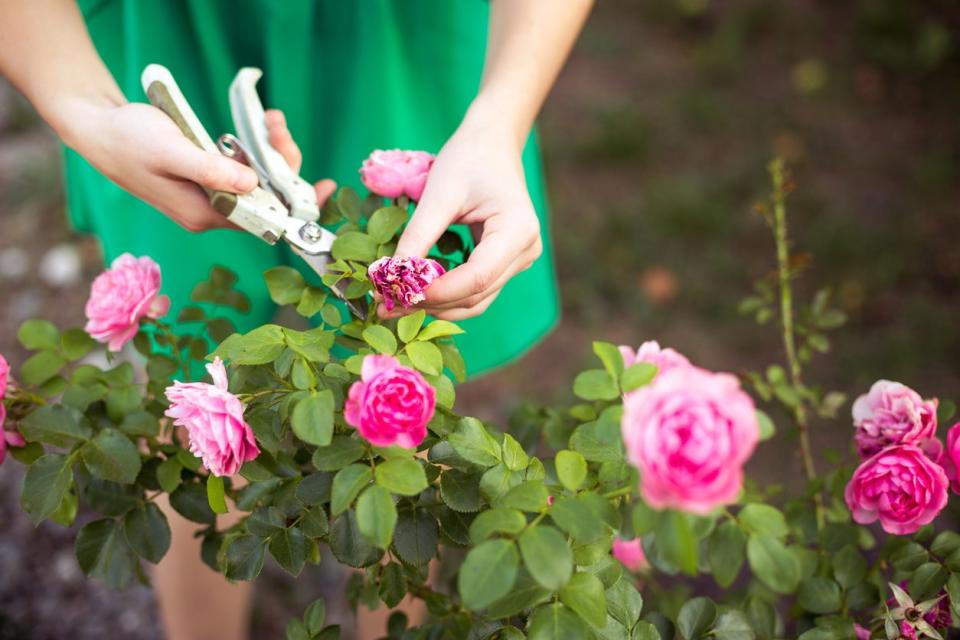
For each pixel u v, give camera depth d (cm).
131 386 100
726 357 232
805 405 137
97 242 260
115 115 96
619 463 83
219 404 78
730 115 306
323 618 90
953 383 221
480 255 90
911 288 246
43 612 177
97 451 91
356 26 128
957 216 265
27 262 253
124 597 181
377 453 78
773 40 340
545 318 151
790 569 72
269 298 138
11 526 191
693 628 89
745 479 118
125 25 128
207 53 127
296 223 96
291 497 89
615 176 285
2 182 276
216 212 98
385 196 101
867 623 102
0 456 95
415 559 85
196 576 147
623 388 75
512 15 111
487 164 98
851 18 346
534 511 75
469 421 83
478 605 68
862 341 232
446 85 136
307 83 132
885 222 264
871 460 89
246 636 175
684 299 247
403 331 84
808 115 306
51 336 106
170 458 97
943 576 90
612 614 86
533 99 108
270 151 99
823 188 277
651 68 329
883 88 317
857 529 107
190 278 132
